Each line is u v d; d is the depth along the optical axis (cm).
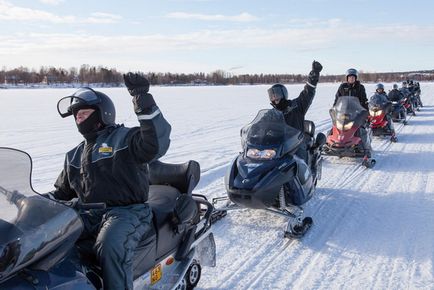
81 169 312
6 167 251
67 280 241
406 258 455
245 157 525
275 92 614
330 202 645
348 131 879
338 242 500
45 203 248
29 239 227
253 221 566
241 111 2253
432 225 545
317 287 399
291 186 525
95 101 303
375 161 889
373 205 629
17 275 226
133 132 303
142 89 288
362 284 403
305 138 641
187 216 341
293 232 510
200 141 1221
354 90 973
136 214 300
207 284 404
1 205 233
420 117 1806
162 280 338
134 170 306
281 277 418
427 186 724
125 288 279
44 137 1316
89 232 298
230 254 469
